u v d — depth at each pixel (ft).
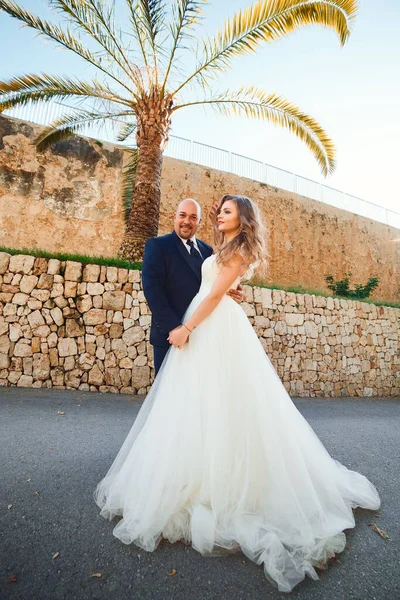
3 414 10.76
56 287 16.84
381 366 27.89
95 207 32.76
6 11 18.25
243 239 5.56
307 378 23.22
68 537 4.54
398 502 6.31
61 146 32.24
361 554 4.60
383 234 54.03
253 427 5.10
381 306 29.63
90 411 12.31
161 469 4.83
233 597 3.68
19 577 3.76
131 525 4.59
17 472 6.49
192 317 5.50
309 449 5.54
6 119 30.48
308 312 24.47
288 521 4.52
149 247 7.12
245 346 5.59
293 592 3.81
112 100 22.66
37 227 30.30
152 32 18.76
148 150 21.63
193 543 4.39
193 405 5.18
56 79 22.02
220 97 22.75
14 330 15.80
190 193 37.68
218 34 19.58
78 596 3.56
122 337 17.25
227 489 4.73
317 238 46.34
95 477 6.53
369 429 13.30
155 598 3.59
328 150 26.43
